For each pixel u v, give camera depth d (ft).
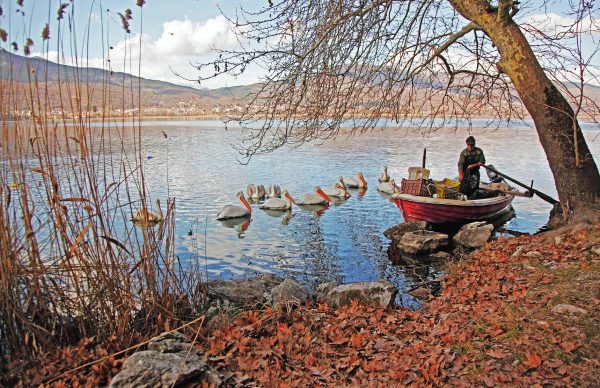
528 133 175.32
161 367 13.28
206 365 14.14
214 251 37.52
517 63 27.84
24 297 15.44
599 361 14.02
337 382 14.69
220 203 56.44
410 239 37.40
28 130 15.51
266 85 26.86
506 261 25.67
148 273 17.67
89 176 16.56
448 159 97.25
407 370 14.98
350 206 57.21
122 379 12.82
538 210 53.11
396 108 28.96
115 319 16.67
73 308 16.28
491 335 16.57
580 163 28.04
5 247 14.57
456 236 39.63
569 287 19.44
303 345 16.98
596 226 25.95
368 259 35.50
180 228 44.73
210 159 96.12
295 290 22.79
